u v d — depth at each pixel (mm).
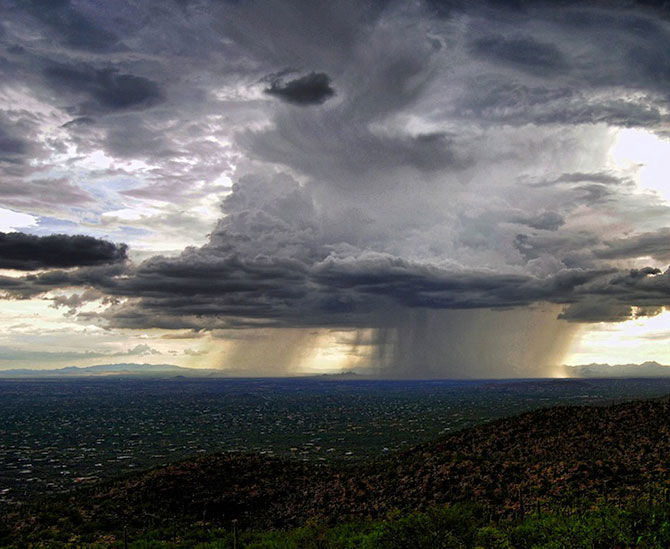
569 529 25391
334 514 44031
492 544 27188
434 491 43531
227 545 36406
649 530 24031
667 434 45750
